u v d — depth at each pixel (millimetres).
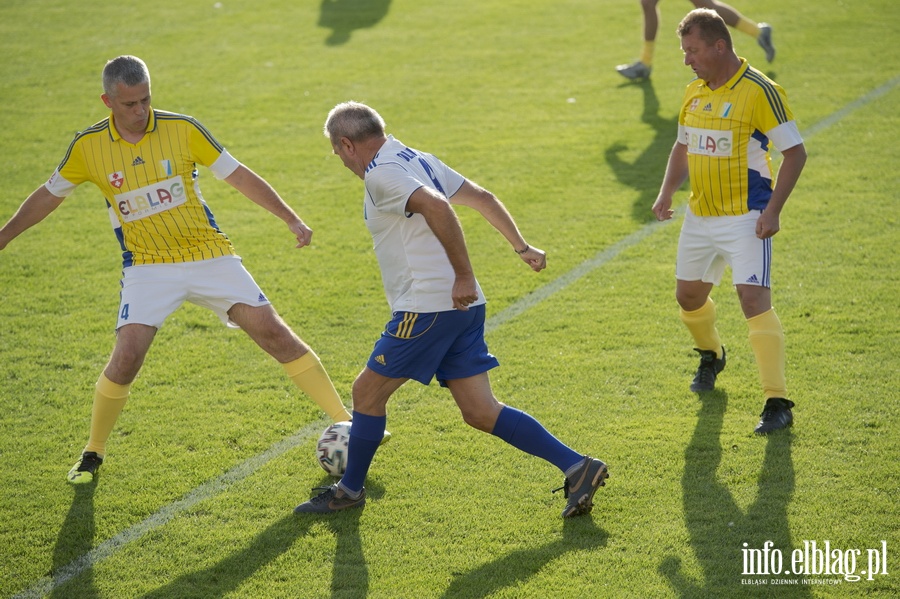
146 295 12070
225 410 14227
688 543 10500
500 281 18703
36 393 14875
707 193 13203
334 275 19344
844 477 11617
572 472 10938
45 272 19750
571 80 32250
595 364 15234
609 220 21453
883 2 38875
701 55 12648
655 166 24562
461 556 10469
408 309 10469
